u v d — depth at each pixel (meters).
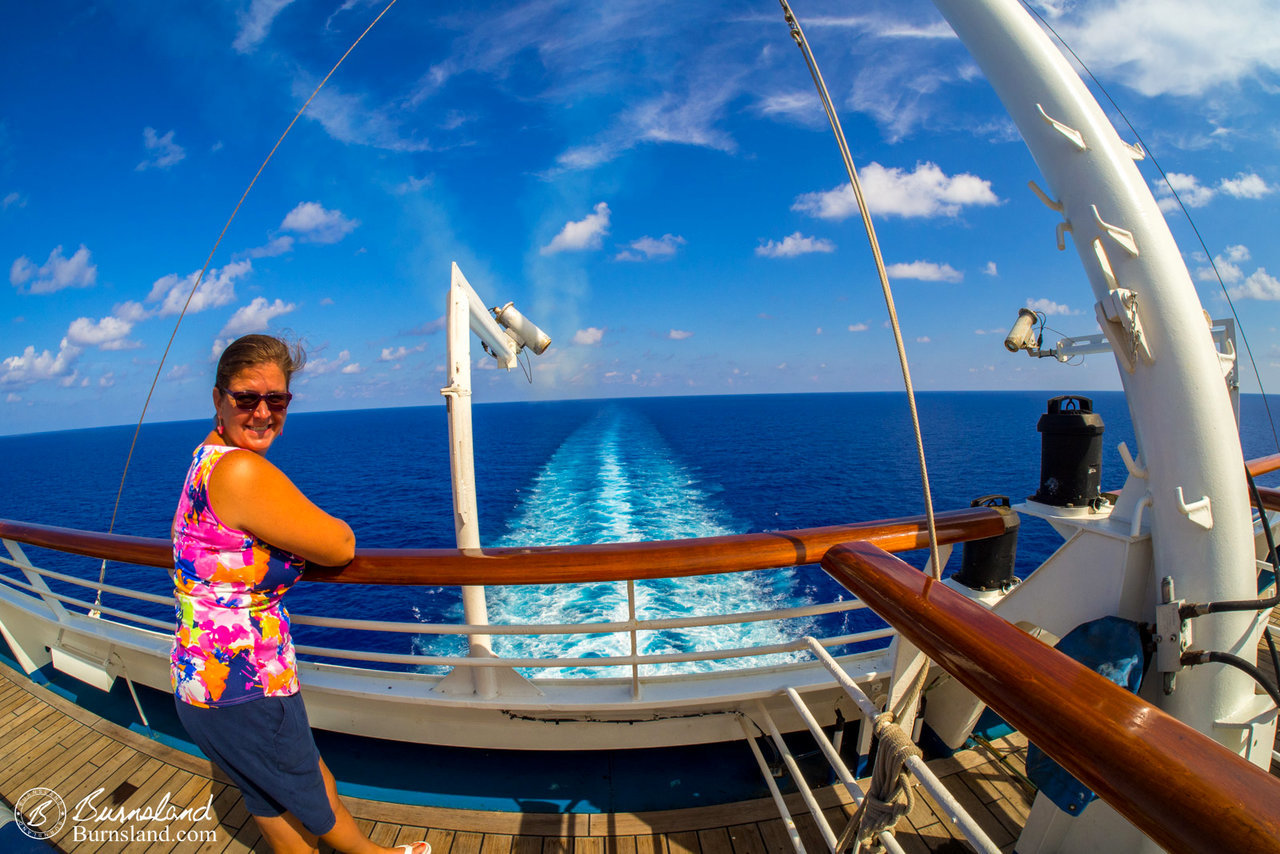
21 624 2.92
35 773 2.13
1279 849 0.47
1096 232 1.42
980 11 1.59
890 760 1.04
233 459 1.15
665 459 28.39
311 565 1.64
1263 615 1.43
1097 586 1.60
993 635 0.85
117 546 2.04
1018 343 1.98
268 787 1.30
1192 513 1.32
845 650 7.11
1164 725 0.64
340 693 2.04
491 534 14.29
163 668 2.53
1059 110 1.47
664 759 2.11
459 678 2.01
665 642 7.49
